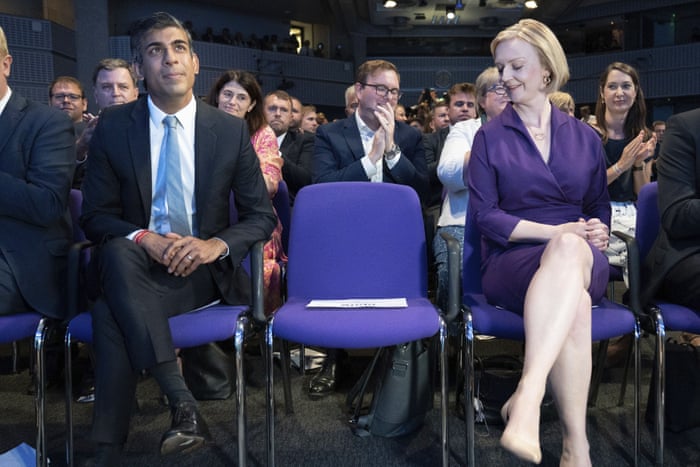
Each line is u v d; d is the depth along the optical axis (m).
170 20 2.04
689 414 2.16
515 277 1.88
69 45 13.29
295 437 2.20
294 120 5.15
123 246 1.78
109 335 1.71
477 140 2.11
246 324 1.89
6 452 2.02
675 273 1.97
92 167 2.11
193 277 2.02
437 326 1.88
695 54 14.88
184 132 2.12
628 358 2.40
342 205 2.26
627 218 2.96
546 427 2.23
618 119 3.36
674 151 2.08
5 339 1.88
